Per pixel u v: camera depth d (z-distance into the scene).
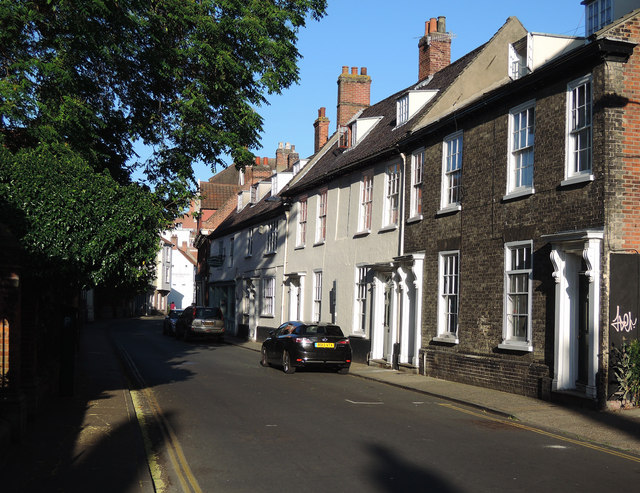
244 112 15.42
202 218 55.97
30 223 8.82
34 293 10.00
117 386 14.30
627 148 11.86
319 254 26.06
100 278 9.59
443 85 21.41
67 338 12.63
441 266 17.20
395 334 19.45
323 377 17.52
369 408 11.98
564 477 7.12
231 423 10.33
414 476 7.11
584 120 12.48
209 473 7.25
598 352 11.59
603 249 11.63
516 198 14.26
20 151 9.48
